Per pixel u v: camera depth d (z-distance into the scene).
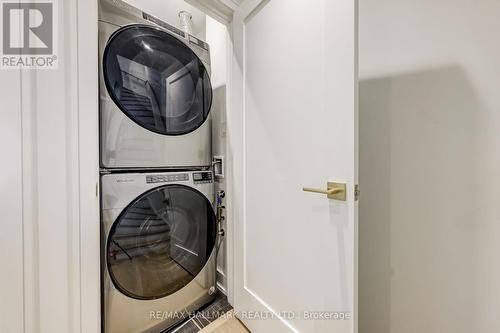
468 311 0.71
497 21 0.63
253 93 1.12
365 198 0.93
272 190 1.02
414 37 0.78
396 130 0.84
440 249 0.75
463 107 0.70
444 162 0.74
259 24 1.07
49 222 0.70
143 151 1.07
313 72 0.82
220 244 1.50
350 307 0.72
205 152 1.35
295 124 0.90
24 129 0.65
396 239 0.85
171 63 1.18
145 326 1.08
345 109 0.71
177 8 1.69
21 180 0.65
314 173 0.83
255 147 1.12
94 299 0.80
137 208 1.04
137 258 1.05
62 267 0.72
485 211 0.67
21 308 0.65
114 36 0.96
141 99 1.06
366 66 0.90
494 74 0.64
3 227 0.62
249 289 1.20
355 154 0.70
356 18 0.69
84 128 0.77
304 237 0.87
